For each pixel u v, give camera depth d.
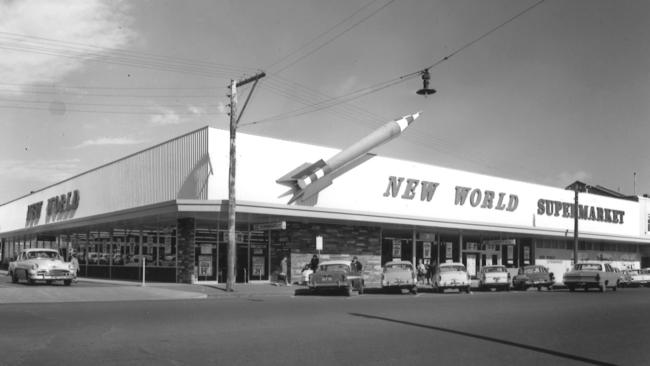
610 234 55.41
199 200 27.45
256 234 32.31
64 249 47.25
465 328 13.55
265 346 10.45
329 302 20.55
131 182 35.41
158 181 32.56
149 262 33.78
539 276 36.12
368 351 10.20
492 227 41.66
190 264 30.06
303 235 32.59
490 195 44.94
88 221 37.09
